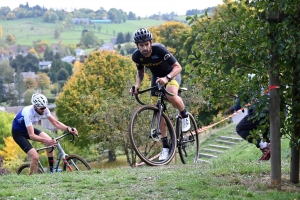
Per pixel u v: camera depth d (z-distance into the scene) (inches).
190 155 790.5
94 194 212.4
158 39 1604.3
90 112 1342.3
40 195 213.0
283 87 217.5
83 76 1408.7
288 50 200.5
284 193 205.3
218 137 1002.1
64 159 334.6
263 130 230.5
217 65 226.7
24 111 338.0
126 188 222.5
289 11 198.1
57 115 1450.5
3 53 7081.7
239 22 210.5
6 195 215.5
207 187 217.6
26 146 339.3
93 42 7426.2
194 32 229.0
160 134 295.6
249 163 292.4
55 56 6648.6
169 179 238.4
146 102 800.3
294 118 215.6
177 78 303.7
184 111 310.3
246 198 198.1
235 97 232.7
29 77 4953.3
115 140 816.9
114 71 1428.4
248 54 211.9
